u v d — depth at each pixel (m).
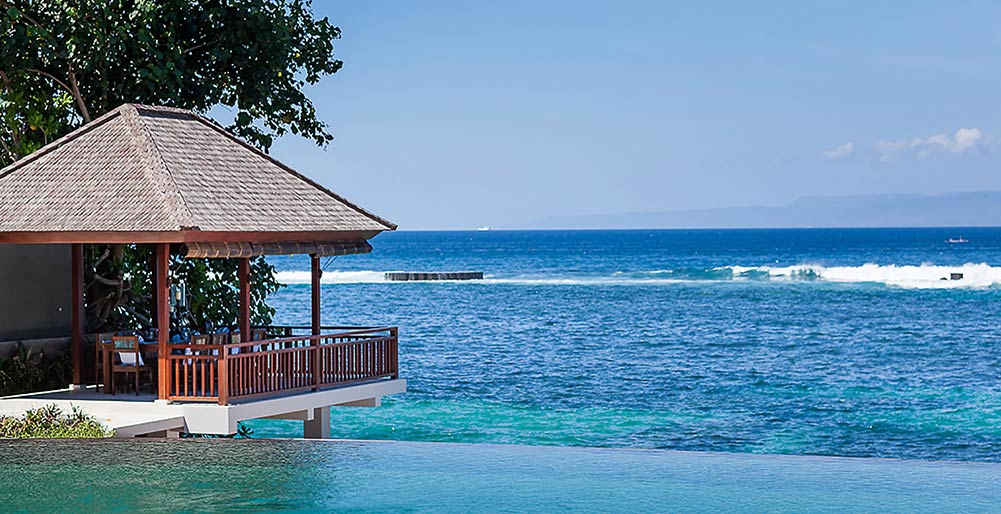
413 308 79.69
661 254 177.62
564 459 13.55
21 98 25.66
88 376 23.47
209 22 26.75
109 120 22.06
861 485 12.02
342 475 12.86
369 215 22.94
